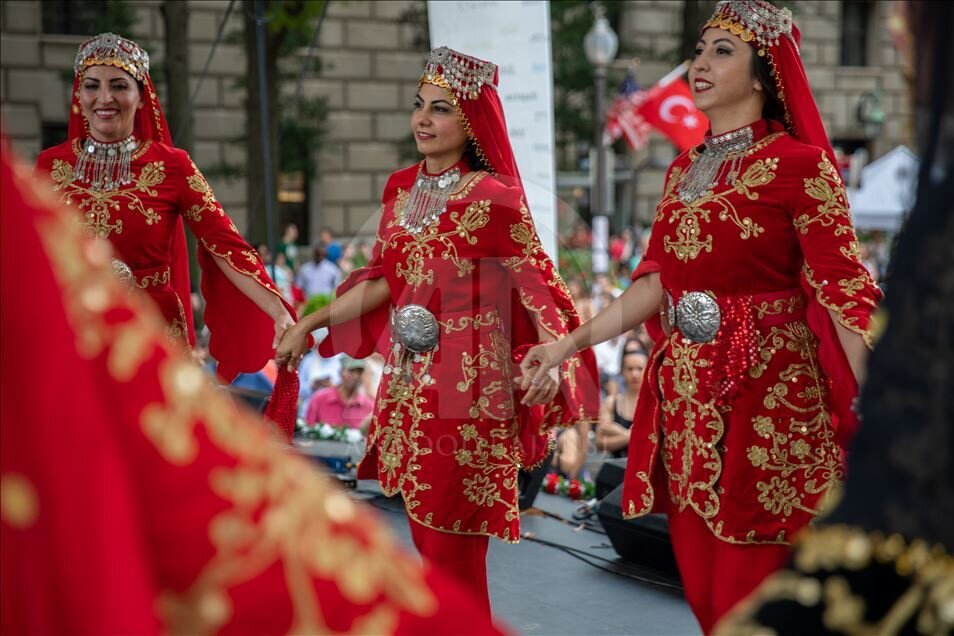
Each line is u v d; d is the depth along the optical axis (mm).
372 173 21750
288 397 4074
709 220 3156
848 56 25625
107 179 4254
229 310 4539
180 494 1021
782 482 3109
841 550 1199
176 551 1018
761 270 3127
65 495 938
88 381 968
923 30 1285
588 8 21250
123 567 946
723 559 3176
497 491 3725
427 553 3732
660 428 3342
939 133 1227
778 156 3119
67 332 962
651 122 16047
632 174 22844
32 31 17891
